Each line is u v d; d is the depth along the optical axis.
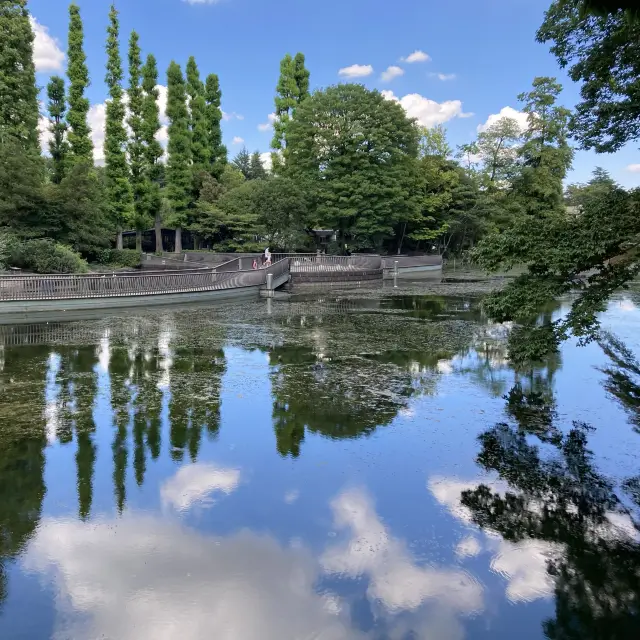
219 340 10.64
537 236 5.97
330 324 12.94
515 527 3.67
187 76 40.56
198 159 41.06
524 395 6.75
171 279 17.02
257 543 3.43
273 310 15.85
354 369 8.13
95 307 15.01
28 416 5.84
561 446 5.11
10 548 3.34
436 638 2.63
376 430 5.48
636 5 2.65
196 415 5.91
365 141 32.84
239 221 34.50
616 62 6.93
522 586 3.04
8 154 20.94
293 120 35.34
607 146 7.57
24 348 9.72
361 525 3.66
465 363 8.58
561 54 7.56
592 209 5.79
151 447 4.98
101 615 2.77
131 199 31.22
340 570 3.16
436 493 4.14
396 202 33.78
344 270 27.81
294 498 4.02
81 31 27.70
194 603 2.86
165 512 3.80
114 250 27.81
